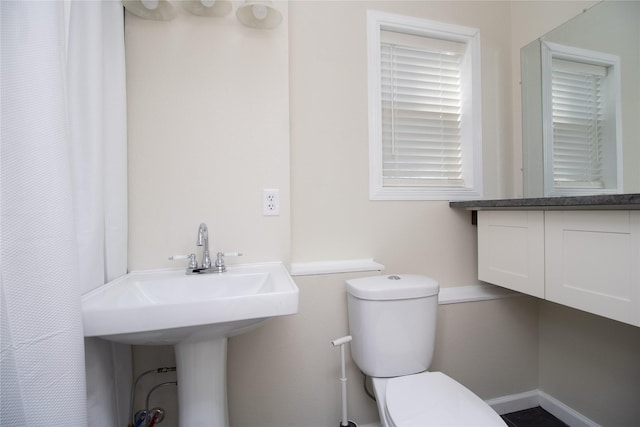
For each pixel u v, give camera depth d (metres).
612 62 1.17
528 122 1.52
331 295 1.25
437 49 1.56
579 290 0.94
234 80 1.16
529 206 1.03
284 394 1.20
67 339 0.58
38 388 0.55
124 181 1.01
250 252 1.17
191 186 1.12
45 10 0.57
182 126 1.11
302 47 1.33
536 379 1.54
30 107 0.55
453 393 0.93
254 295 0.72
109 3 0.97
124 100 1.00
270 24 1.15
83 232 0.78
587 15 1.26
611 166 1.17
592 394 1.30
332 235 1.37
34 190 0.55
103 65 0.93
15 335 0.53
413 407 0.86
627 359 1.18
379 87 1.43
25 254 0.54
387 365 1.10
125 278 0.97
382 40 1.48
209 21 1.13
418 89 1.56
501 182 1.61
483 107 1.60
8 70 0.54
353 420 1.28
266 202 1.18
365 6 1.42
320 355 1.24
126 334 0.67
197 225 1.12
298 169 1.33
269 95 1.19
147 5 1.00
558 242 1.01
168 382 1.05
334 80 1.37
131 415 1.02
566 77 1.34
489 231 1.35
